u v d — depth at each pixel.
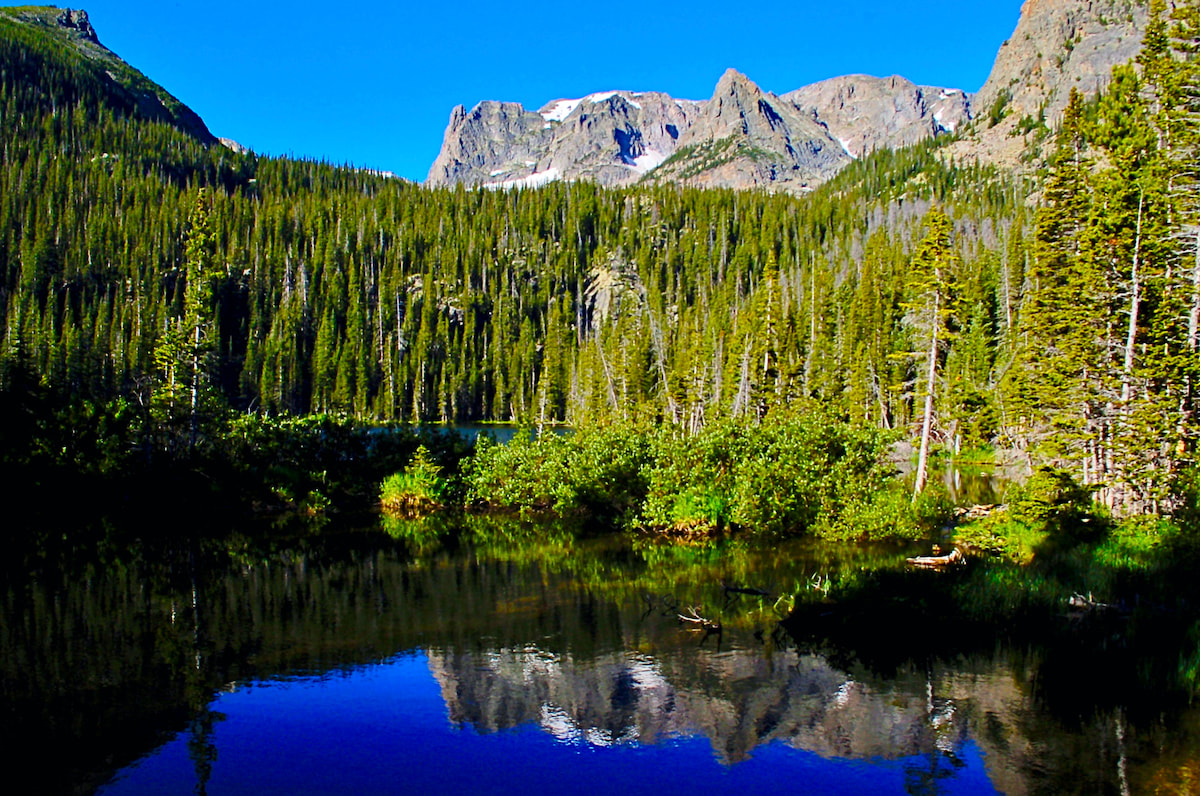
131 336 103.31
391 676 13.22
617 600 18.19
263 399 103.31
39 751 10.41
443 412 119.00
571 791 9.45
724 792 9.38
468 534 27.75
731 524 27.80
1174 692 12.15
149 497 32.00
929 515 27.23
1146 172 27.30
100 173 156.75
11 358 39.09
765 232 163.00
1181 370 24.33
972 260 92.88
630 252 178.00
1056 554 20.06
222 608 17.52
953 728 11.02
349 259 147.62
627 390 91.44
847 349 77.25
